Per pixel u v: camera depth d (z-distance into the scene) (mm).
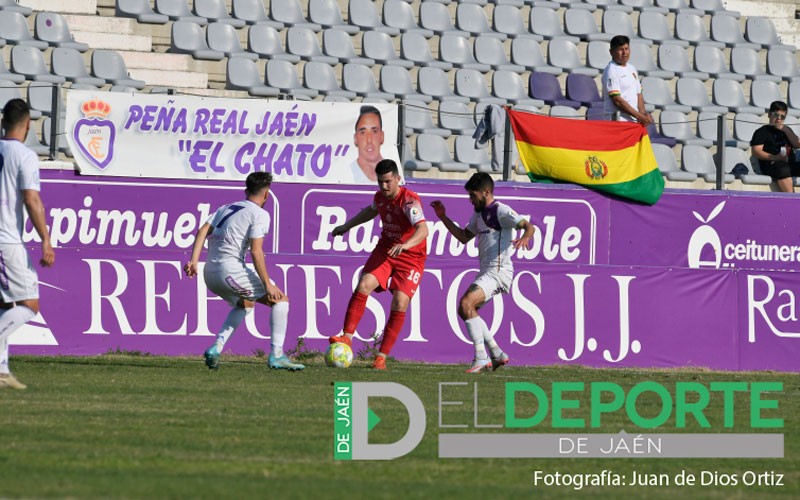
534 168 36469
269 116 34781
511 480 14984
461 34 54125
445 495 13578
